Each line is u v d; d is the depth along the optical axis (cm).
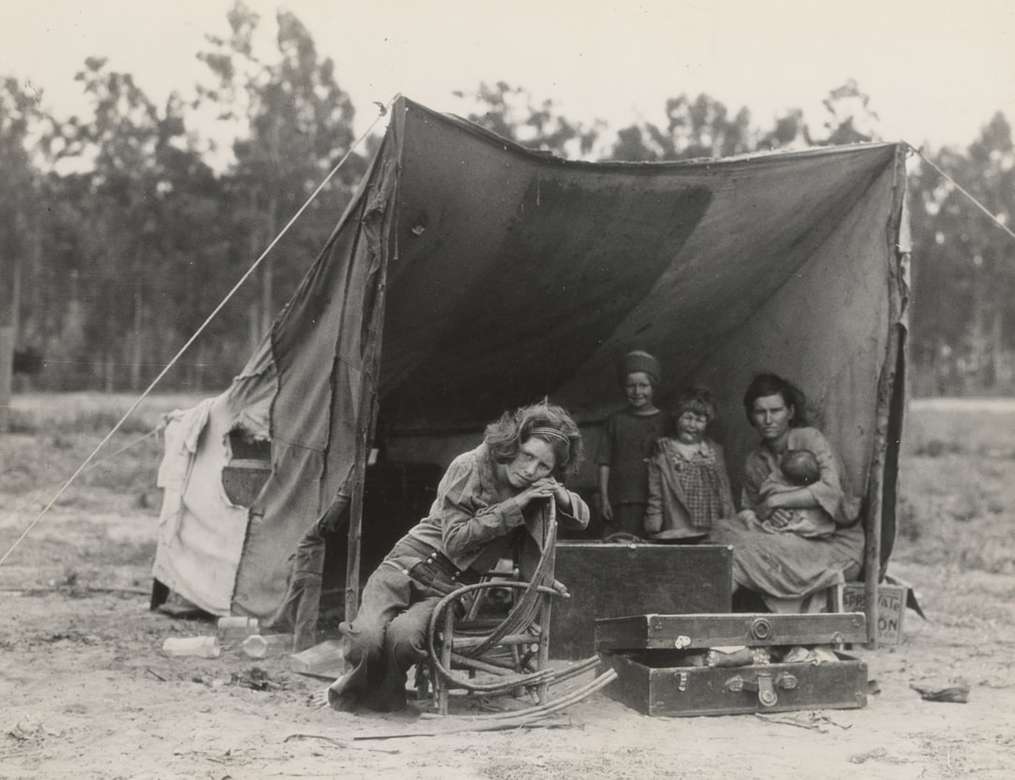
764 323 839
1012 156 3744
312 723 477
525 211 681
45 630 708
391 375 853
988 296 3897
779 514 735
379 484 829
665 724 492
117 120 3534
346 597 595
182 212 3344
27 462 1900
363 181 607
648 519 767
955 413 2975
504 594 658
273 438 700
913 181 3853
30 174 3444
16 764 404
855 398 759
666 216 721
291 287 3303
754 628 525
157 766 403
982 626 815
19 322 3303
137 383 3125
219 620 686
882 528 738
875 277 739
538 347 856
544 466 492
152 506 1558
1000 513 1645
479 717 486
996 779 402
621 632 536
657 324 852
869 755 437
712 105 3450
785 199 725
